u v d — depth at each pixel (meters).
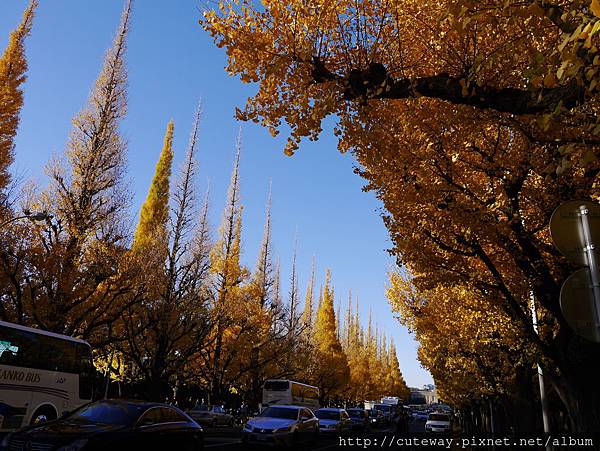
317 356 49.66
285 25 6.99
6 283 17.86
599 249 3.57
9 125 21.47
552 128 6.15
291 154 7.28
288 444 14.95
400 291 19.28
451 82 6.11
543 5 4.39
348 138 7.77
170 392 36.62
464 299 13.80
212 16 7.07
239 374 32.53
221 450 13.66
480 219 8.02
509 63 6.32
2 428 11.51
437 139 7.89
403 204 8.87
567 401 8.70
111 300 19.50
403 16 7.40
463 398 33.16
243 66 7.13
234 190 36.03
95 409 8.15
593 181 7.40
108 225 19.84
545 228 9.08
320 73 6.97
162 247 24.02
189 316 24.55
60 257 17.81
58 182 19.47
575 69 3.71
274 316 39.78
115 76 21.69
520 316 9.10
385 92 6.56
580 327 3.44
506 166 7.75
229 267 31.22
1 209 18.92
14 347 12.28
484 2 4.89
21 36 23.14
